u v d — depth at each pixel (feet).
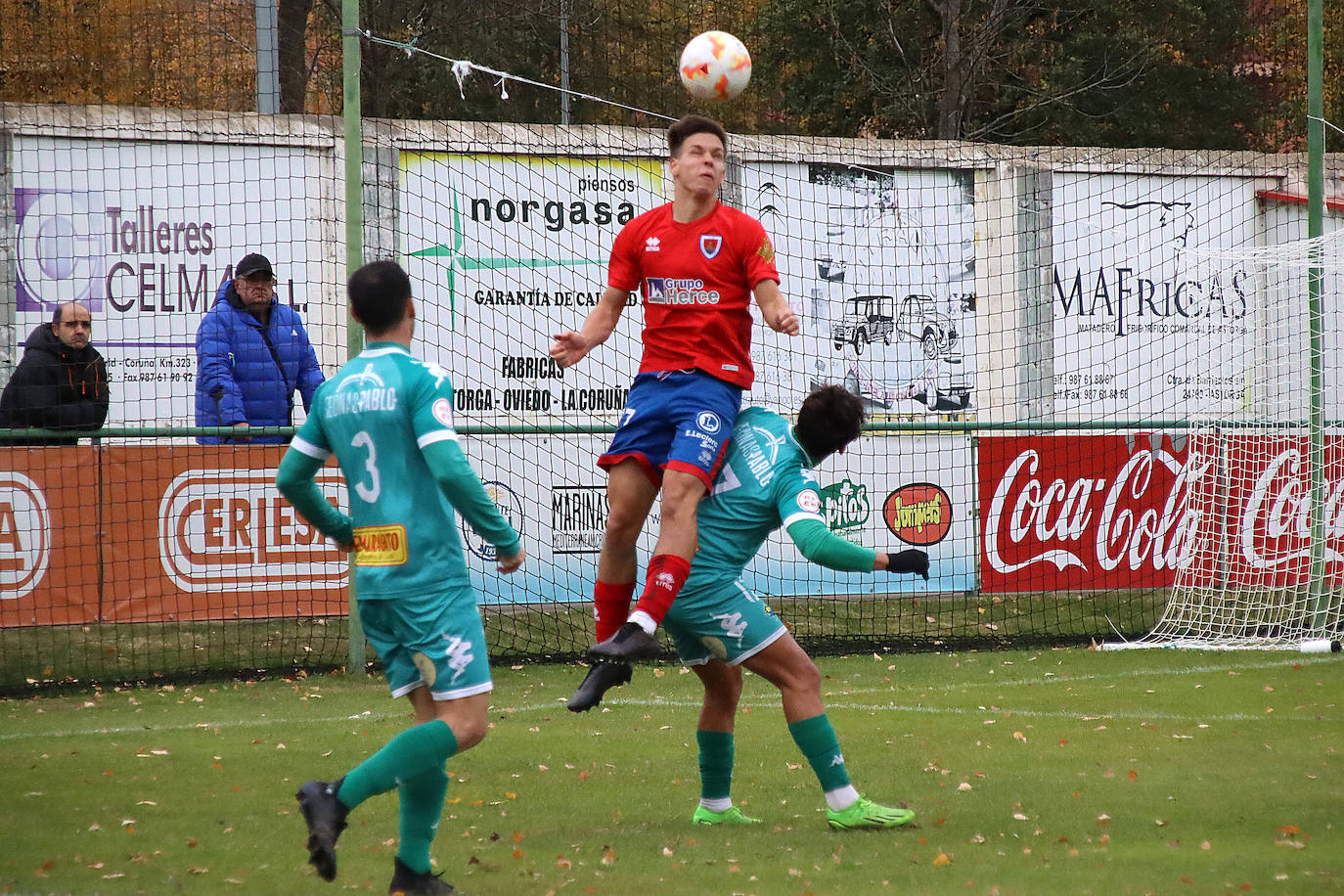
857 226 150.10
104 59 192.85
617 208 144.66
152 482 110.42
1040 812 63.31
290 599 113.29
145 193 136.46
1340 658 114.83
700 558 61.31
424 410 49.14
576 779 72.18
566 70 197.26
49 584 108.47
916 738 82.17
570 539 135.64
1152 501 132.98
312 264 139.64
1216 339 158.20
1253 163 158.40
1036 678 105.29
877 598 136.15
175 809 64.08
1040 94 257.55
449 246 141.08
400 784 49.11
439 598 49.26
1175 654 117.50
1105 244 155.53
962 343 152.66
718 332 63.98
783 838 59.11
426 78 218.18
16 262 133.80
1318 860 53.88
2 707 93.91
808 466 63.16
